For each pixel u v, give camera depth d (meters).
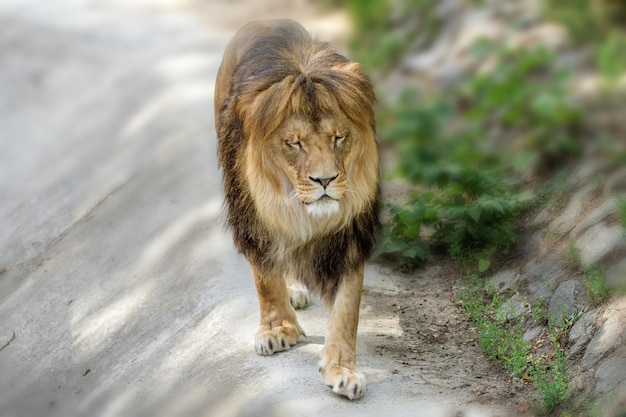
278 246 9.34
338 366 9.10
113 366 11.42
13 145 19.45
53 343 12.61
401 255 12.12
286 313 10.04
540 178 12.73
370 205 9.24
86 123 19.36
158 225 13.81
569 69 13.53
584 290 10.41
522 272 11.38
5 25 25.77
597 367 9.37
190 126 16.95
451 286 11.76
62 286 13.69
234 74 10.02
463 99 15.62
